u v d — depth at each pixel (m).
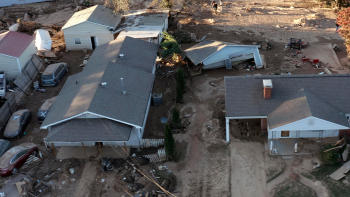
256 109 28.98
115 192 25.42
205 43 45.38
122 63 36.62
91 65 37.12
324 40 48.78
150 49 41.78
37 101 37.50
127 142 29.75
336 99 28.69
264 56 45.31
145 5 68.06
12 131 31.20
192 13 62.16
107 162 28.05
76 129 27.53
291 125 26.73
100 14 49.97
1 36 43.38
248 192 24.86
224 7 64.88
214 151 29.19
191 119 33.50
